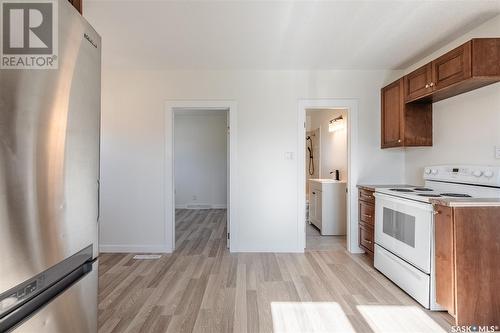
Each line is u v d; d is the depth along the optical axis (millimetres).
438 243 2088
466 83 2262
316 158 6023
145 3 2104
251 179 3615
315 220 4887
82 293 974
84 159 973
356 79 3598
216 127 7066
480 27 2439
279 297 2367
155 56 3150
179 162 7078
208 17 2312
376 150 3607
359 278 2764
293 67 3506
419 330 1902
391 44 2830
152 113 3609
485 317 1907
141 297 2371
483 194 2285
